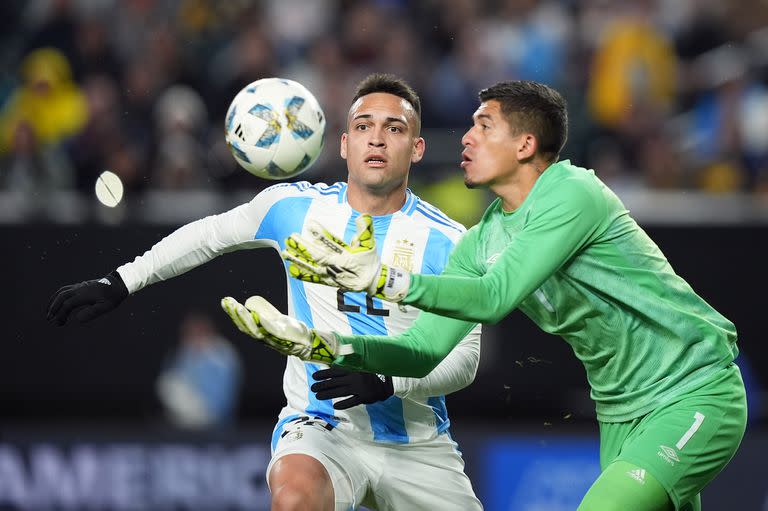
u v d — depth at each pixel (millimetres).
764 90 37844
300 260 14266
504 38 39781
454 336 17016
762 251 32312
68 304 18906
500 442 31188
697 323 16516
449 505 19688
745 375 32062
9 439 31344
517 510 30984
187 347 32188
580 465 31094
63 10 38875
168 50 37031
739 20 41469
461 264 17562
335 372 16891
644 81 38812
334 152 35812
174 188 34656
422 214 19531
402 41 39094
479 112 16875
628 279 16438
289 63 39406
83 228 32531
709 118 38062
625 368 16797
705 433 16250
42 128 36969
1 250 32344
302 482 17641
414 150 19859
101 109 36156
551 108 16688
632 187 36156
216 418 32281
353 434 19016
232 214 19547
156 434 31328
